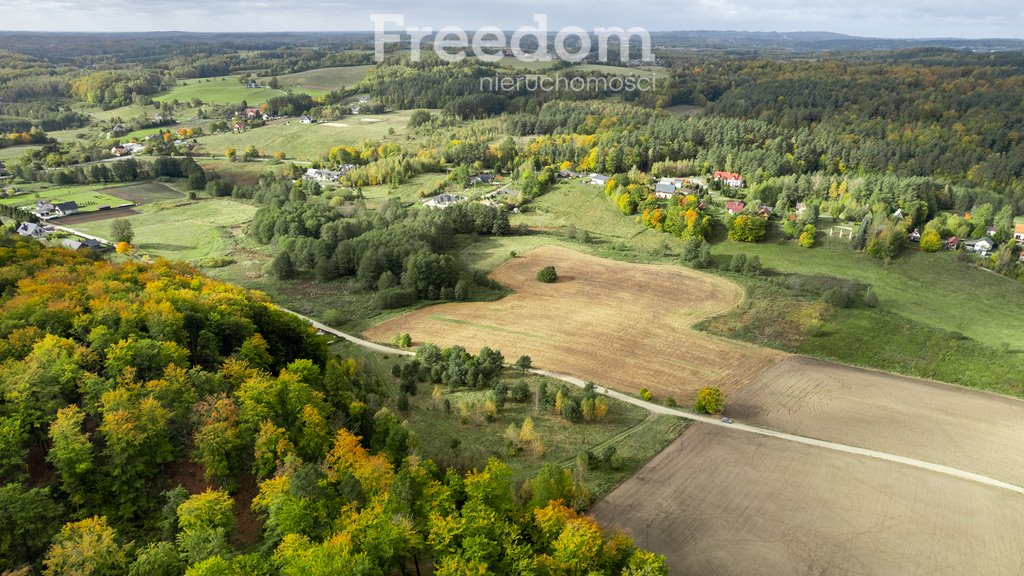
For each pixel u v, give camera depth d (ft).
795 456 228.22
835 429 247.09
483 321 354.74
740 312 360.07
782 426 249.14
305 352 263.49
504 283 415.44
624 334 335.88
